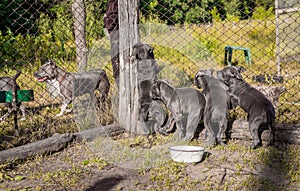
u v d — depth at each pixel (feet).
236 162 13.93
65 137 15.80
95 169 13.69
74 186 12.26
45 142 15.16
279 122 17.71
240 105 15.53
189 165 13.73
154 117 16.17
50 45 29.89
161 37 16.75
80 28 24.23
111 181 12.62
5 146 15.14
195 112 15.46
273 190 11.59
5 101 16.63
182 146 14.62
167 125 16.19
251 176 12.62
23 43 29.01
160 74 16.42
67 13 31.94
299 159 13.98
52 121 18.90
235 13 50.98
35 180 12.75
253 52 33.78
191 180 12.46
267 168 13.32
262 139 15.74
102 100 18.69
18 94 16.74
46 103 23.24
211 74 15.89
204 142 15.72
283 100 22.04
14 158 14.02
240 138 16.24
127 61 16.55
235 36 37.70
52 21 33.04
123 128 16.90
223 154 14.73
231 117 18.02
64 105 21.03
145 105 16.21
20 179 12.77
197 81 15.96
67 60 28.32
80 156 14.93
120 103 17.04
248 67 32.04
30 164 14.11
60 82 21.01
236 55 38.73
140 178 12.83
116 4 18.45
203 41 32.04
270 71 29.63
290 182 12.16
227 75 15.72
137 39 16.53
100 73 18.22
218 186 11.94
